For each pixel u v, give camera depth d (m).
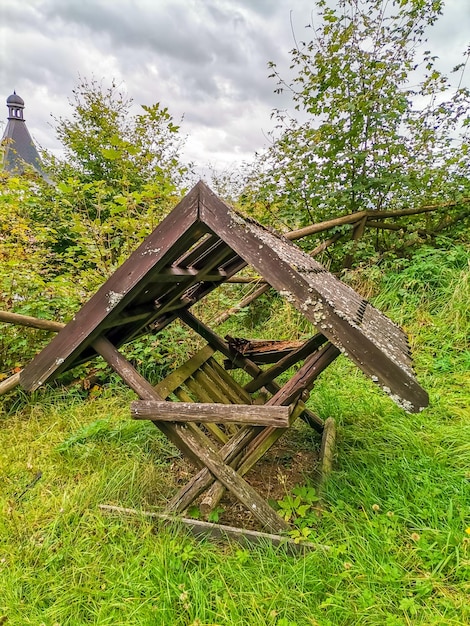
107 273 3.64
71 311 3.57
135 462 2.38
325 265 5.11
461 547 1.55
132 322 2.07
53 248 5.76
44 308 3.39
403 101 4.29
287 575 1.53
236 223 1.48
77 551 1.73
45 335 3.50
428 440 2.33
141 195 3.34
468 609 1.31
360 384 3.24
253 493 1.79
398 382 1.37
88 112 7.73
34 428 2.85
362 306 2.19
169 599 1.45
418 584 1.43
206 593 1.49
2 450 2.57
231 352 2.66
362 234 4.92
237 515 2.04
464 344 3.44
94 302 1.63
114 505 2.02
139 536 1.81
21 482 2.27
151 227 3.61
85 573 1.63
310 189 4.79
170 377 2.34
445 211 4.98
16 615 1.46
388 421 2.63
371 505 1.87
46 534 1.84
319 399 3.06
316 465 2.39
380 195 4.95
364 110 4.29
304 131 4.71
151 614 1.41
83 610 1.48
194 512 1.98
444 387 2.95
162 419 1.76
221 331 4.65
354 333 1.39
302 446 2.69
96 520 1.91
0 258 3.60
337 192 4.68
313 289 1.42
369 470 2.12
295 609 1.40
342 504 1.88
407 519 1.74
